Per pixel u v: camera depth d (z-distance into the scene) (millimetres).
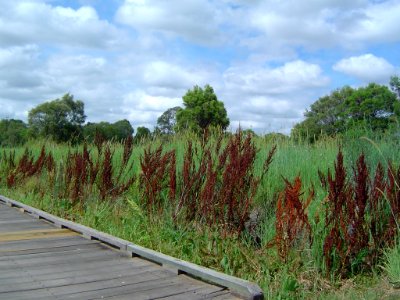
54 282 5164
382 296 5098
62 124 50094
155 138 13109
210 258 6242
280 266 5883
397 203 6230
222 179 7824
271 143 10227
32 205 11570
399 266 5586
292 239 5930
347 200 6133
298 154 9359
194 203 7984
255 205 7875
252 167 7883
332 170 8195
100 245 7188
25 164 15773
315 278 5625
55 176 12477
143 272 5660
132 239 7422
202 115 41594
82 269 5758
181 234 7277
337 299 5059
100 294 4770
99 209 9625
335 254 5984
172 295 4785
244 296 4719
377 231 6211
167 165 9469
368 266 6020
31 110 49500
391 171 6406
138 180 10117
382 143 8047
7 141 26500
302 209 6078
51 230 8430
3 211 10992
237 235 6840
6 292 4777
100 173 10984
